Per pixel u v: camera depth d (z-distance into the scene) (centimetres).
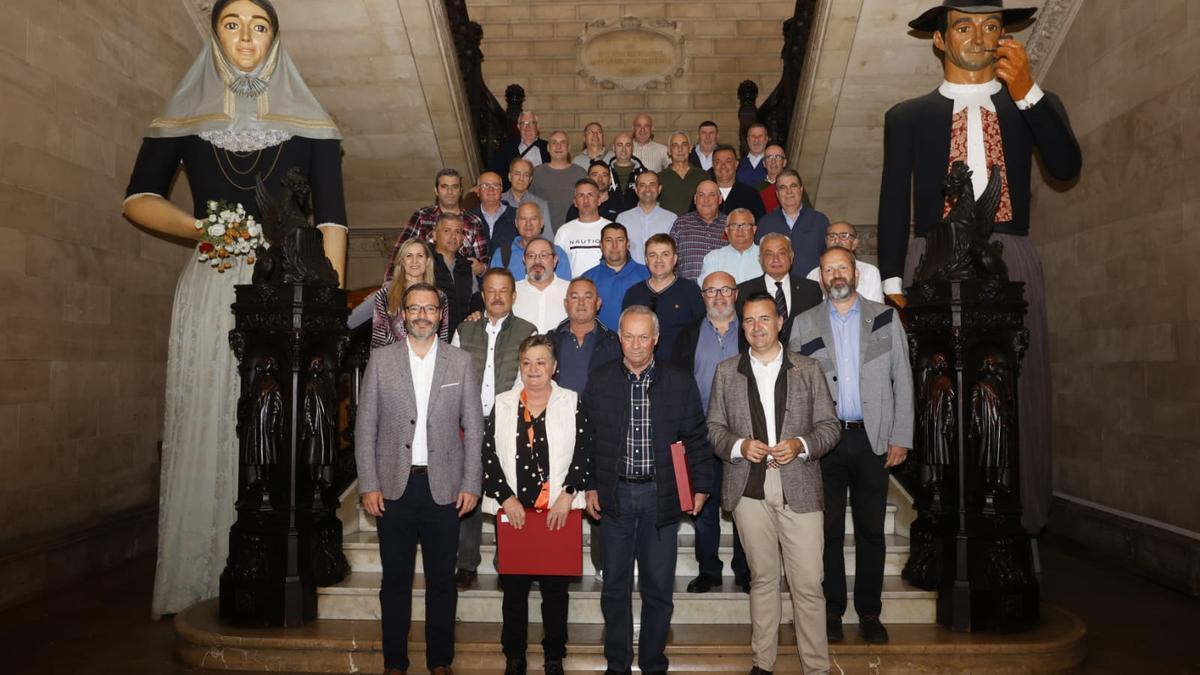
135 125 669
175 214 573
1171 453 584
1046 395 571
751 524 398
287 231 490
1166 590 565
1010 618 447
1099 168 681
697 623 474
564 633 410
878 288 514
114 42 639
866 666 425
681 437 405
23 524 543
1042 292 574
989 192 480
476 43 991
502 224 647
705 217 605
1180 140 577
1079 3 706
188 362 546
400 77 828
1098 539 654
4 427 523
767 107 981
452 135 891
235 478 537
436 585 404
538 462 392
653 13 1222
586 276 562
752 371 404
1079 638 439
